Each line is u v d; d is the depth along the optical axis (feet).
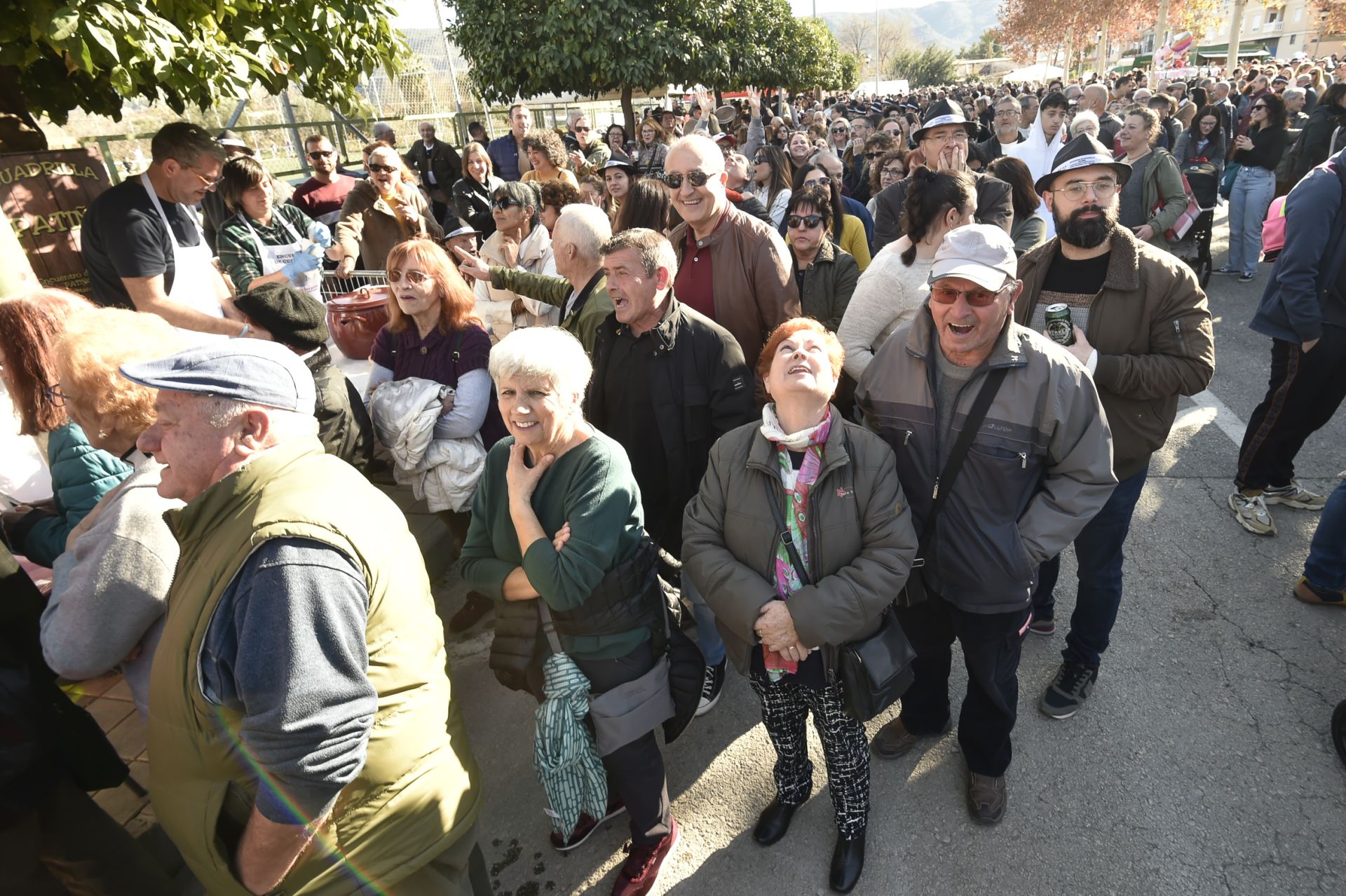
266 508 4.03
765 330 9.77
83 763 5.41
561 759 6.23
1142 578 10.78
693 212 9.40
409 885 4.66
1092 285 7.79
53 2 7.91
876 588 5.98
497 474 6.48
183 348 5.59
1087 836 7.20
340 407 7.98
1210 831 7.12
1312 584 9.84
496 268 10.93
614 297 7.81
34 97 10.46
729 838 7.54
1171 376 7.32
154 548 5.08
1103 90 23.72
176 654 4.14
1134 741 8.19
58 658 4.99
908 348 6.58
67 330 5.39
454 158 29.96
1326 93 24.63
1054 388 6.16
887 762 8.29
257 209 12.73
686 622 7.52
